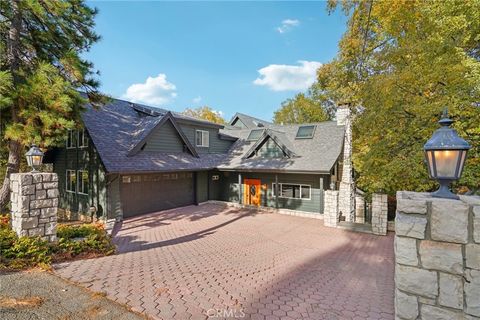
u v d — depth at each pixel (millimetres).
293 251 8141
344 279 5883
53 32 8758
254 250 8086
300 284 5496
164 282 5023
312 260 7277
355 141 13266
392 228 10594
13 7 7859
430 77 7957
